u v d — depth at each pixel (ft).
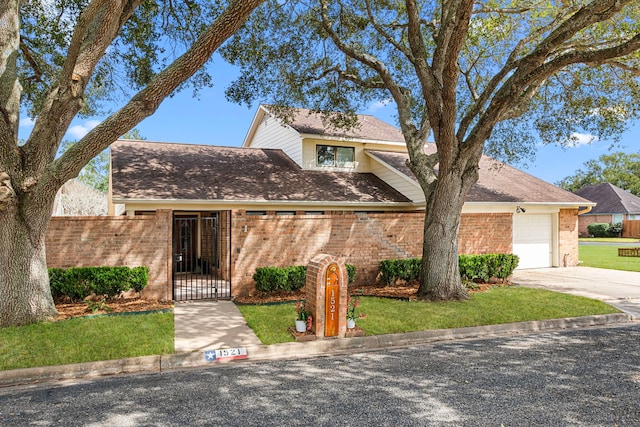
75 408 13.60
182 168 45.85
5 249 22.02
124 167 43.24
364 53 37.35
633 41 22.43
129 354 18.06
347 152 55.67
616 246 90.53
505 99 26.35
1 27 22.77
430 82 28.45
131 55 35.37
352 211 47.21
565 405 13.70
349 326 21.79
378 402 13.96
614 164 172.76
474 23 34.40
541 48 25.23
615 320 26.58
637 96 34.94
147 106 22.39
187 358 18.42
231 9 21.22
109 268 28.55
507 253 42.06
